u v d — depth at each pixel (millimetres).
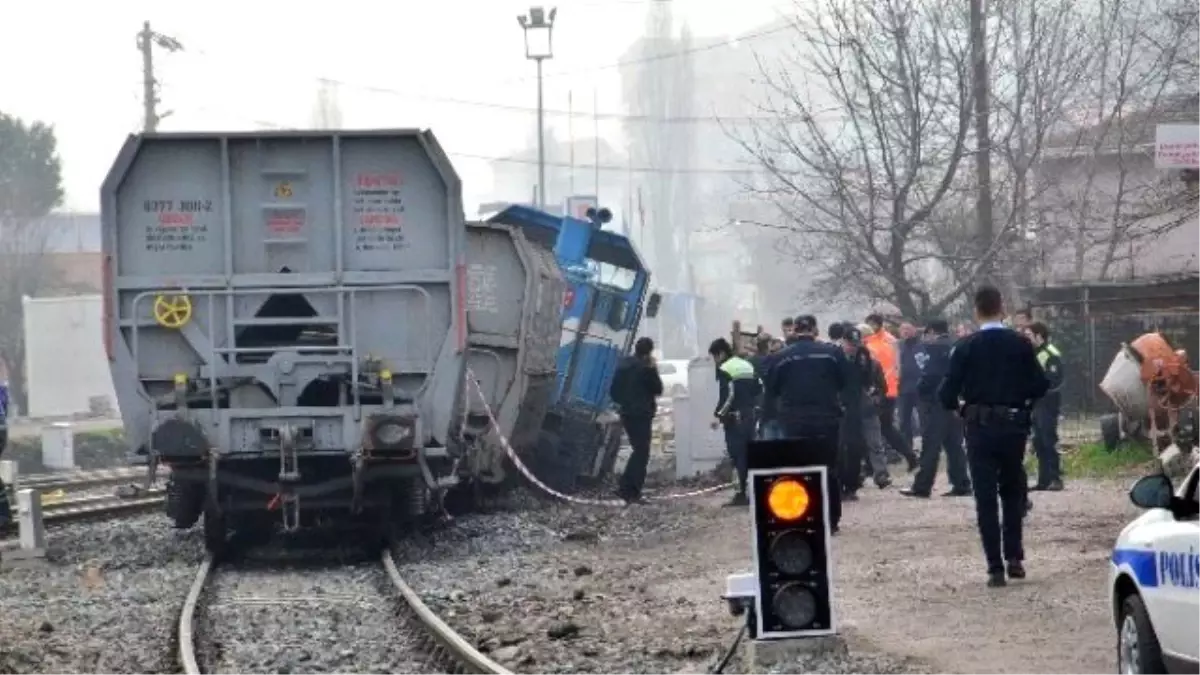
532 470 70062
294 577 48375
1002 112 96250
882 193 88375
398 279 50656
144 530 59906
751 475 27984
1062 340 98125
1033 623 32500
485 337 59875
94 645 36938
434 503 55625
